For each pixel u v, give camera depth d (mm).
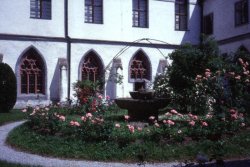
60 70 22734
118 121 13711
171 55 17156
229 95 13406
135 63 25766
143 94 14312
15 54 22047
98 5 24688
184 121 11852
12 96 19312
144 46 25875
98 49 24375
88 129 10320
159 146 9500
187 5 27828
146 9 26328
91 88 18531
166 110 18625
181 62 16625
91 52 24188
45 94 22812
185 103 16734
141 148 9305
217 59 15836
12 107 19562
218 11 26094
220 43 25734
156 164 8609
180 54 16719
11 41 21953
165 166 8398
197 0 28000
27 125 12820
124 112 17531
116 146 9508
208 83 14109
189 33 27688
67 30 23500
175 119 12867
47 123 11453
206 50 16859
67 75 23000
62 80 22797
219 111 12078
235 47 24062
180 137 9852
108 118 14602
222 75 14391
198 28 27922
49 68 22969
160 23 26594
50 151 9570
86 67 24188
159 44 26359
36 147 9977
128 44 25328
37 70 22859
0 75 18938
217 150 9289
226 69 14711
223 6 25438
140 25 26219
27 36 22359
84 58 24031
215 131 10422
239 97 13422
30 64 22672
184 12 27859
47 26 22984
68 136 10477
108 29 24766
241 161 8586
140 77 25891
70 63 23469
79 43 23812
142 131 10391
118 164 8617
